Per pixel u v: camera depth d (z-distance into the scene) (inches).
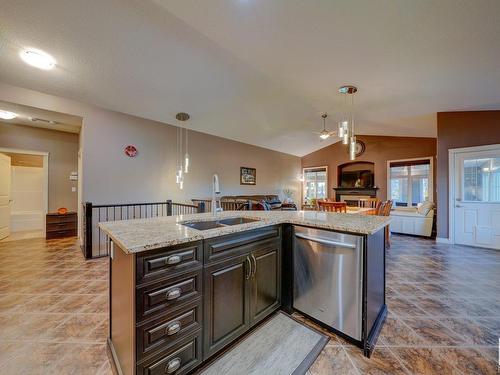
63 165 204.4
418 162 260.4
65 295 92.5
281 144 296.2
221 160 246.8
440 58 92.5
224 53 104.5
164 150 197.9
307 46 92.0
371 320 64.7
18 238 192.4
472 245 166.7
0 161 184.7
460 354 59.6
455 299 89.4
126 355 46.4
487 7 63.6
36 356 58.7
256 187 289.4
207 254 54.1
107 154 165.8
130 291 43.6
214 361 56.6
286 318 75.6
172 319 47.1
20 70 116.6
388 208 163.8
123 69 118.9
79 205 183.2
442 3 63.1
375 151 290.8
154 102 158.9
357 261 62.0
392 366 55.6
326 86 132.3
